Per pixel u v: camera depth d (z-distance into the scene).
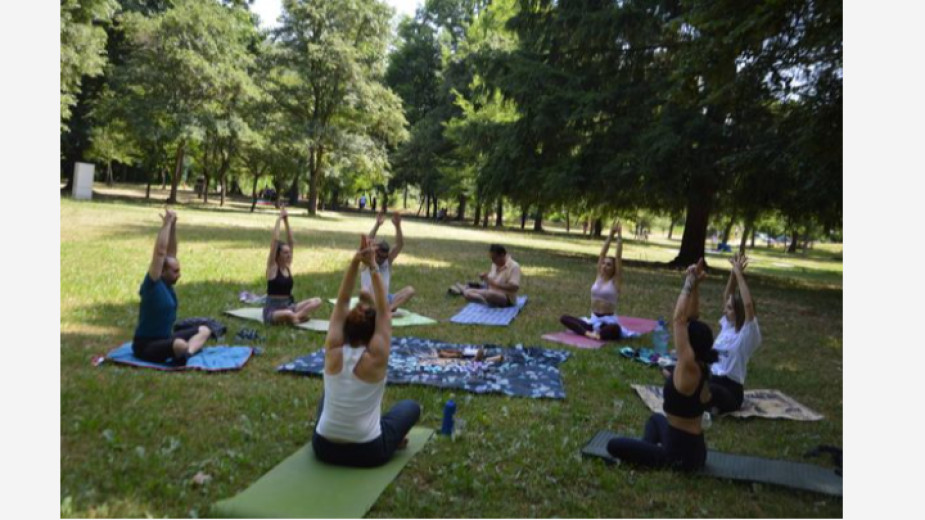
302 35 32.50
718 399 5.43
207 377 5.67
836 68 10.71
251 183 62.25
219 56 29.78
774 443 4.95
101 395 4.95
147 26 28.36
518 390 5.82
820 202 16.44
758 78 11.55
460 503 3.70
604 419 5.29
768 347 8.74
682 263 20.97
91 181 29.05
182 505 3.49
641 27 18.69
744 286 5.73
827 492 3.94
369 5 32.91
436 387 5.78
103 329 6.98
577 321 8.59
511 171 21.11
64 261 11.03
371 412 3.95
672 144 16.52
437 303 10.38
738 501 3.90
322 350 6.85
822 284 20.48
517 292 11.45
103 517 3.30
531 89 20.12
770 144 14.44
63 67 23.16
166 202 33.25
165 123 29.53
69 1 23.08
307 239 19.55
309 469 3.96
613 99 18.89
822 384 6.88
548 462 4.31
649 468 4.25
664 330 8.72
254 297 9.38
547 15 20.53
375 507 3.58
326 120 33.16
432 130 42.47
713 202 19.95
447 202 48.56
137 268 10.90
